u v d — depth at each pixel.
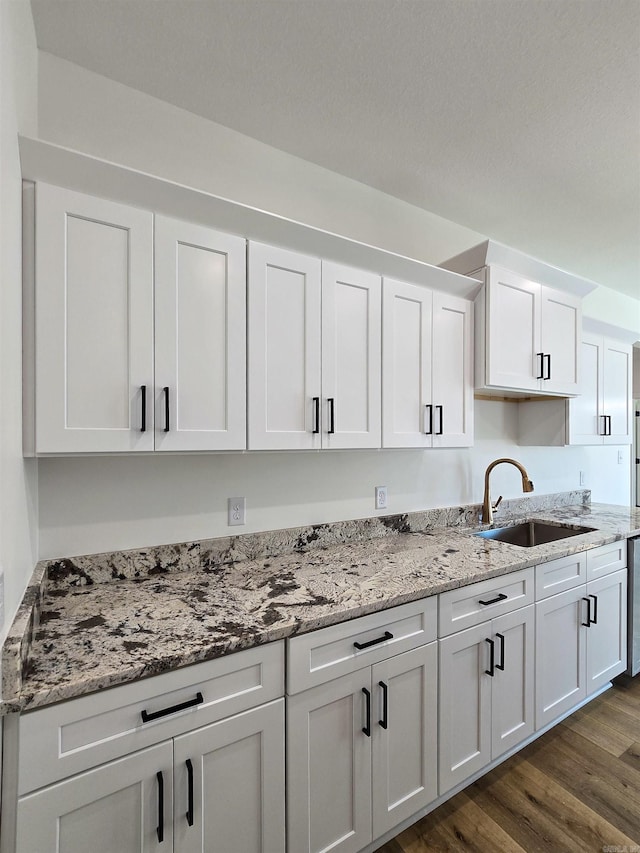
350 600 1.33
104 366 1.20
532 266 2.21
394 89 1.61
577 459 3.41
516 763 1.79
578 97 1.65
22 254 1.10
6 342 0.89
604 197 2.34
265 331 1.47
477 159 2.02
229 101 1.67
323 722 1.23
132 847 0.94
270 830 1.13
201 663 1.04
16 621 0.94
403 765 1.40
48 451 1.12
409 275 1.86
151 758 0.97
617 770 1.75
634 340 3.23
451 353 2.01
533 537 2.71
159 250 1.28
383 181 2.19
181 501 1.65
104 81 1.56
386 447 1.78
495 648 1.68
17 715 0.83
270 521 1.86
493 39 1.39
